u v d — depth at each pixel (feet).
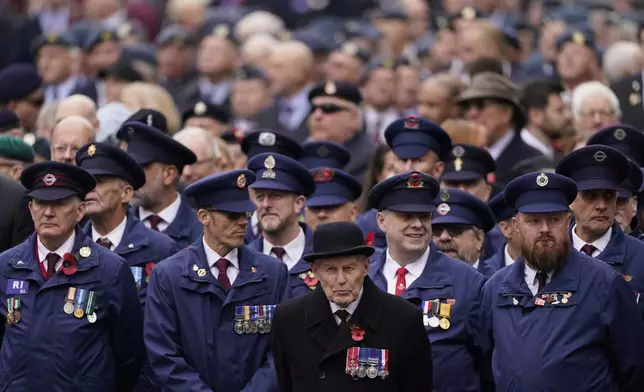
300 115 218.38
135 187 138.31
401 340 117.60
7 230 142.00
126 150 145.79
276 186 135.74
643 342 121.60
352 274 115.65
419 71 224.94
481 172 150.61
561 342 120.16
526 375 120.16
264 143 153.58
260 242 139.64
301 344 118.32
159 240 138.72
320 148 156.46
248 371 126.93
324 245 115.24
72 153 147.43
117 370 130.00
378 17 253.24
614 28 236.43
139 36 246.06
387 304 118.62
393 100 213.05
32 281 127.54
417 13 266.16
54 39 215.92
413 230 128.88
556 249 121.60
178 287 127.65
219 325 127.34
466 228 138.21
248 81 217.77
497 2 256.52
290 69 218.18
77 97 160.86
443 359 128.16
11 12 284.20
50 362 125.59
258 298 128.16
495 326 123.54
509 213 138.00
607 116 166.81
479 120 174.50
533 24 263.49
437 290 129.59
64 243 128.26
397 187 128.98
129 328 129.29
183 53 236.84
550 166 161.38
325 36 244.01
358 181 146.61
